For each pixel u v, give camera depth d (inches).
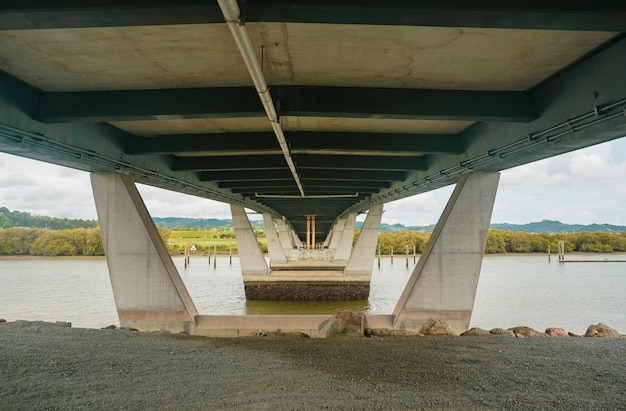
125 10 243.8
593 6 246.5
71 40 323.3
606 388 279.9
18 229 5290.4
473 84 421.1
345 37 319.9
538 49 343.6
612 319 1497.3
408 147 629.9
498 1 246.5
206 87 430.3
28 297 1977.1
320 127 597.0
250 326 684.7
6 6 242.8
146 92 436.1
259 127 597.0
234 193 1221.1
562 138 409.4
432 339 477.4
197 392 266.5
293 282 2166.6
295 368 334.0
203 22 256.7
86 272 3405.5
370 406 237.8
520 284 2706.7
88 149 539.5
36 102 439.2
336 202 1665.8
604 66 337.7
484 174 669.3
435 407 237.6
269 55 353.1
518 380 298.0
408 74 395.5
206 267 4623.5
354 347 425.1
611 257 6077.8
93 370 321.4
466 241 681.6
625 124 338.0
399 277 3378.4
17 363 335.6
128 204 706.8
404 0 246.5
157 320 692.1
